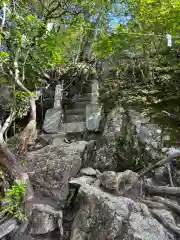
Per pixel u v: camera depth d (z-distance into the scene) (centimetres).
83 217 330
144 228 293
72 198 387
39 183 409
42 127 656
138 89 700
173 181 411
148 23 599
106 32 854
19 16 470
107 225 298
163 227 310
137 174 390
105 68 872
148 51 759
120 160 465
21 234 344
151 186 386
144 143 475
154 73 736
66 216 371
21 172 391
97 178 397
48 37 519
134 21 652
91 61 910
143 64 783
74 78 848
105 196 333
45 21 641
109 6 791
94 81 820
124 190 368
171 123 529
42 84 771
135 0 585
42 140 591
